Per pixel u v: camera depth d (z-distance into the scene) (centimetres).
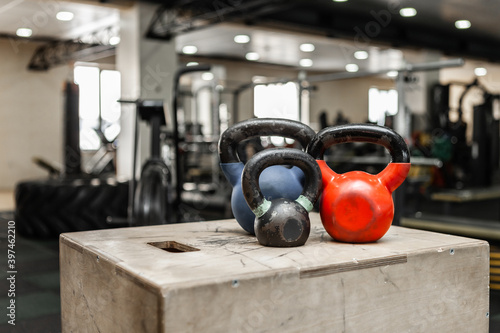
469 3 785
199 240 103
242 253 88
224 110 1234
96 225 462
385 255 85
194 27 748
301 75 553
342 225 95
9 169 1139
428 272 90
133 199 329
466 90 911
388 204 95
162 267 77
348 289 81
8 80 1132
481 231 383
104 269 85
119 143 801
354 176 98
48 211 460
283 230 92
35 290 283
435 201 805
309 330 77
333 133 100
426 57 1085
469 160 910
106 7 781
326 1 802
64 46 1092
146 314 70
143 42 774
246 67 1408
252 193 94
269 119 108
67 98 658
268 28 927
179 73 305
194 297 68
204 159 1116
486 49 1118
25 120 1154
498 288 279
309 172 96
